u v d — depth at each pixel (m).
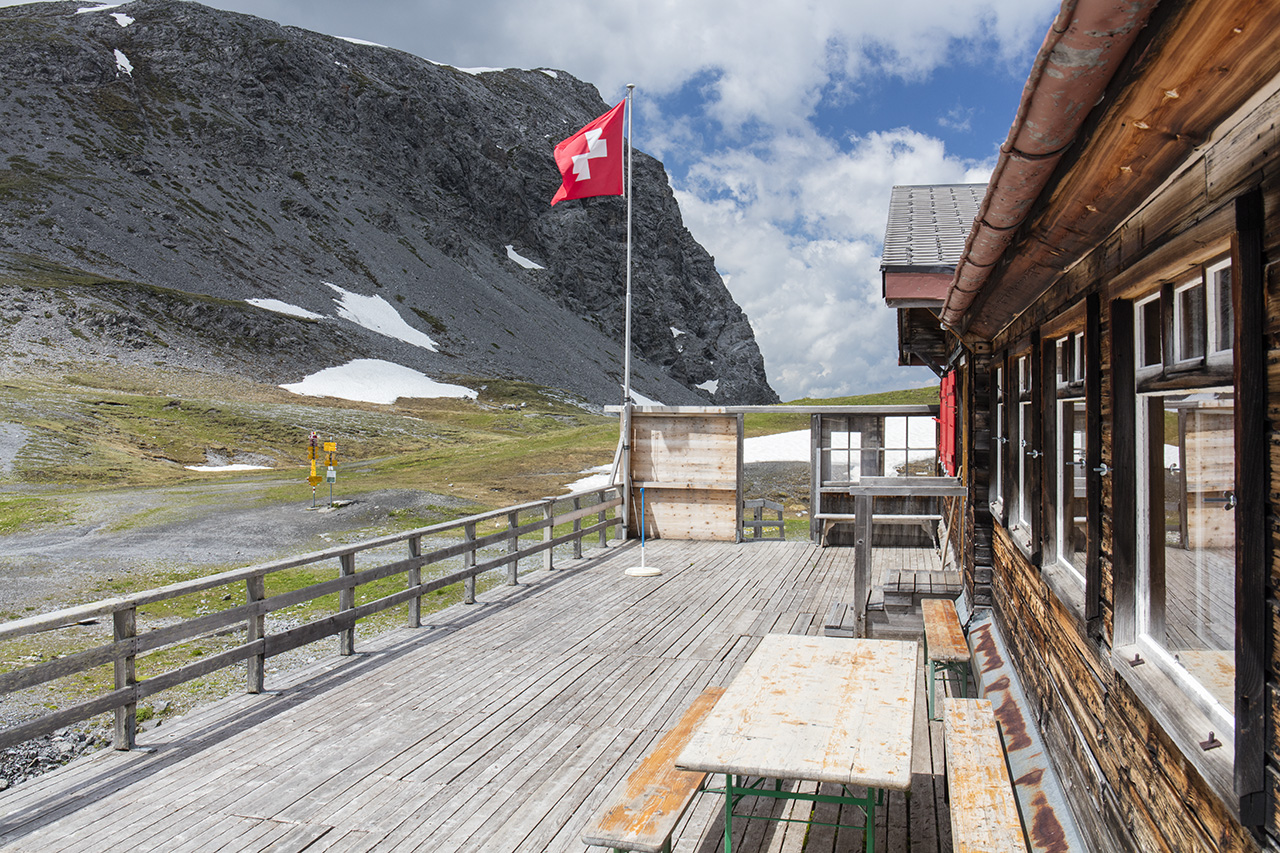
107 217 98.88
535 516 19.97
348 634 6.63
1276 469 1.54
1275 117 1.42
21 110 117.00
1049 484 3.90
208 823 3.90
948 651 5.08
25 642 9.18
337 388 79.31
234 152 136.00
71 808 4.05
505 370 115.00
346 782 4.34
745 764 2.87
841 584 9.31
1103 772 2.73
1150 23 1.39
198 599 11.35
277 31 172.38
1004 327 5.20
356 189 148.75
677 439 12.43
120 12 162.25
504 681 5.98
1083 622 2.86
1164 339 2.25
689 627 7.46
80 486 29.83
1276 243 1.48
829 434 12.00
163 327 78.19
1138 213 2.26
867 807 3.26
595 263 191.88
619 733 4.99
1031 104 1.78
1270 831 1.54
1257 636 1.57
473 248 166.75
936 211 8.77
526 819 3.94
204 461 40.81
